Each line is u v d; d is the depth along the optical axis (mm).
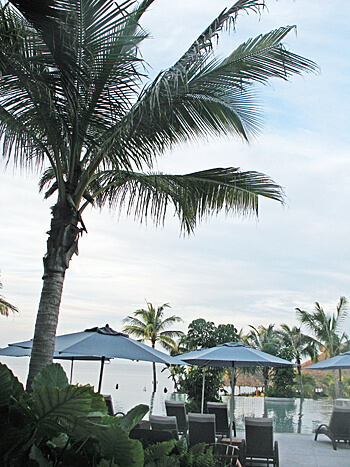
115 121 5297
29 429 2217
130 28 5199
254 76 5520
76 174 5422
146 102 4992
